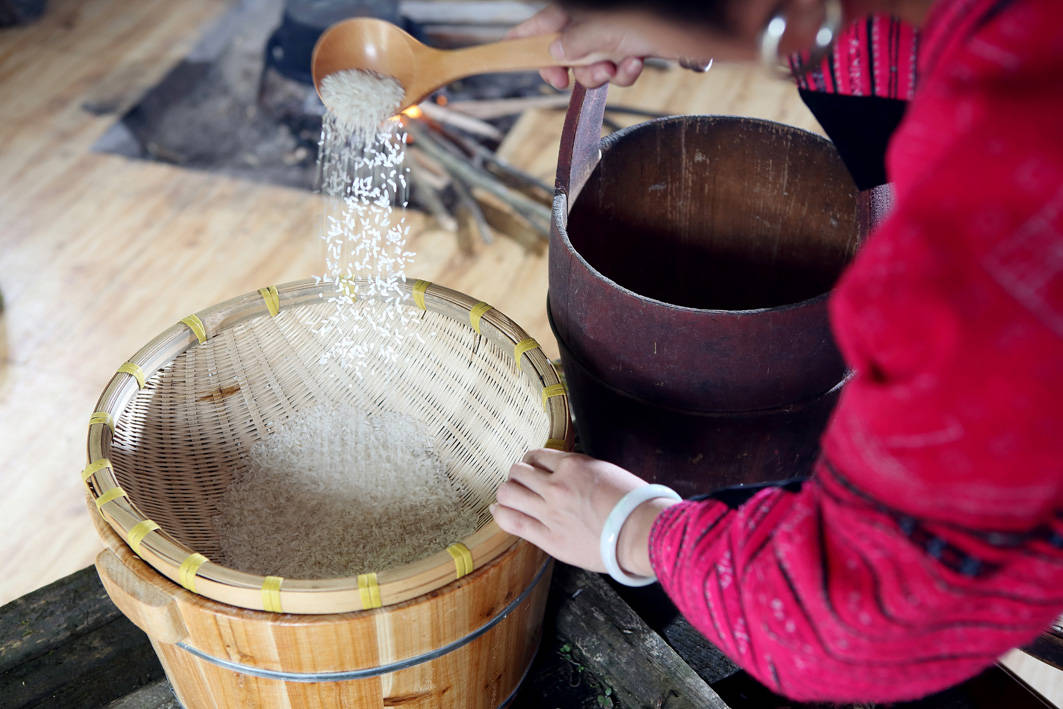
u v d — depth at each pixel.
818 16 0.49
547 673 1.11
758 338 0.95
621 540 0.71
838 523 0.48
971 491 0.42
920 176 0.42
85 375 2.23
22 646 1.13
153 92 3.14
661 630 1.18
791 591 0.50
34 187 2.76
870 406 0.44
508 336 1.11
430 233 2.62
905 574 0.46
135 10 3.56
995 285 0.39
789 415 1.04
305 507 1.16
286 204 2.72
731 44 0.50
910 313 0.40
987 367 0.39
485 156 2.83
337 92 1.03
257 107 3.06
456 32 3.31
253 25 3.44
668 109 3.05
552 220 1.08
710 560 0.56
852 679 0.51
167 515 1.08
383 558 1.09
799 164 1.24
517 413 1.12
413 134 2.86
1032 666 1.70
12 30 3.45
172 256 2.54
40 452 2.08
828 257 1.30
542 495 0.78
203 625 0.86
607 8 0.49
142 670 1.13
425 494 1.17
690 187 1.32
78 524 1.95
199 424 1.18
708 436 1.05
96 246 2.57
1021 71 0.39
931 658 0.50
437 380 1.25
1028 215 0.38
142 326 2.34
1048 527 0.45
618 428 1.11
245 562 1.09
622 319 0.99
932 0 0.48
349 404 1.30
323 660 0.87
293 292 1.19
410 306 1.21
